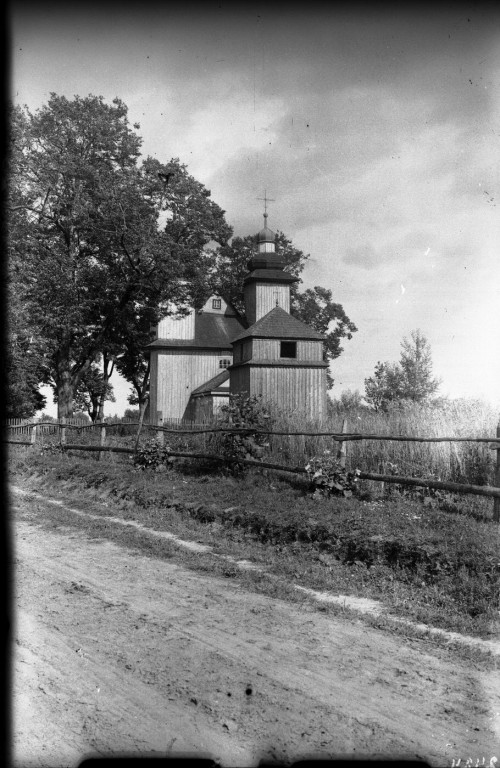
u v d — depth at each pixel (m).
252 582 7.89
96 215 40.59
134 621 6.34
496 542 8.30
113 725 4.26
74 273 41.12
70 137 39.50
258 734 4.16
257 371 40.16
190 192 42.81
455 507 10.56
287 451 15.23
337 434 12.50
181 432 16.98
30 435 26.59
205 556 9.24
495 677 5.18
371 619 6.58
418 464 12.53
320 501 11.51
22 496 15.55
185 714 4.41
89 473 16.95
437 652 5.73
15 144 35.28
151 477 15.92
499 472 9.71
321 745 4.03
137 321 51.12
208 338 52.97
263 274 53.09
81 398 56.44
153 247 40.75
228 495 12.67
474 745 4.05
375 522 9.63
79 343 45.12
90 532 11.04
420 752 3.96
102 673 5.07
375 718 4.40
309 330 41.59
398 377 31.14
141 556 9.34
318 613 6.79
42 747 3.97
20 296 34.53
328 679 5.04
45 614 6.50
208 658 5.41
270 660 5.40
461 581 7.49
